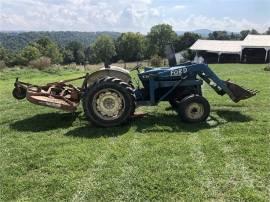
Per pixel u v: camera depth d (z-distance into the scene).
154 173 5.58
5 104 11.58
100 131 7.88
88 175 5.59
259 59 52.50
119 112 8.16
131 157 6.24
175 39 100.00
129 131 7.82
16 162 6.18
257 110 9.84
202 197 4.86
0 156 6.48
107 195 4.97
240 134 7.52
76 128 8.18
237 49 55.78
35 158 6.32
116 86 8.03
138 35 105.88
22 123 8.84
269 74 21.77
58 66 36.41
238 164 5.88
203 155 6.32
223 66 36.16
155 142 7.04
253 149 6.53
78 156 6.32
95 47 113.38
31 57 89.00
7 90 16.36
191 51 59.12
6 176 5.62
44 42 113.62
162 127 8.06
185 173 5.55
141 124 8.35
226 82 9.14
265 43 52.06
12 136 7.73
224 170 5.65
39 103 8.41
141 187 5.15
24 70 31.44
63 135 7.67
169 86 8.65
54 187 5.22
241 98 9.13
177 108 9.05
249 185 5.15
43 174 5.69
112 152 6.50
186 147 6.73
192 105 8.31
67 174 5.63
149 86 8.66
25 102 11.74
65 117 9.23
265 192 4.97
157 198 4.86
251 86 15.03
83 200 4.87
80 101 9.52
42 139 7.42
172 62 9.41
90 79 8.73
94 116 8.10
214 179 5.36
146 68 9.14
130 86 8.52
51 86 9.15
